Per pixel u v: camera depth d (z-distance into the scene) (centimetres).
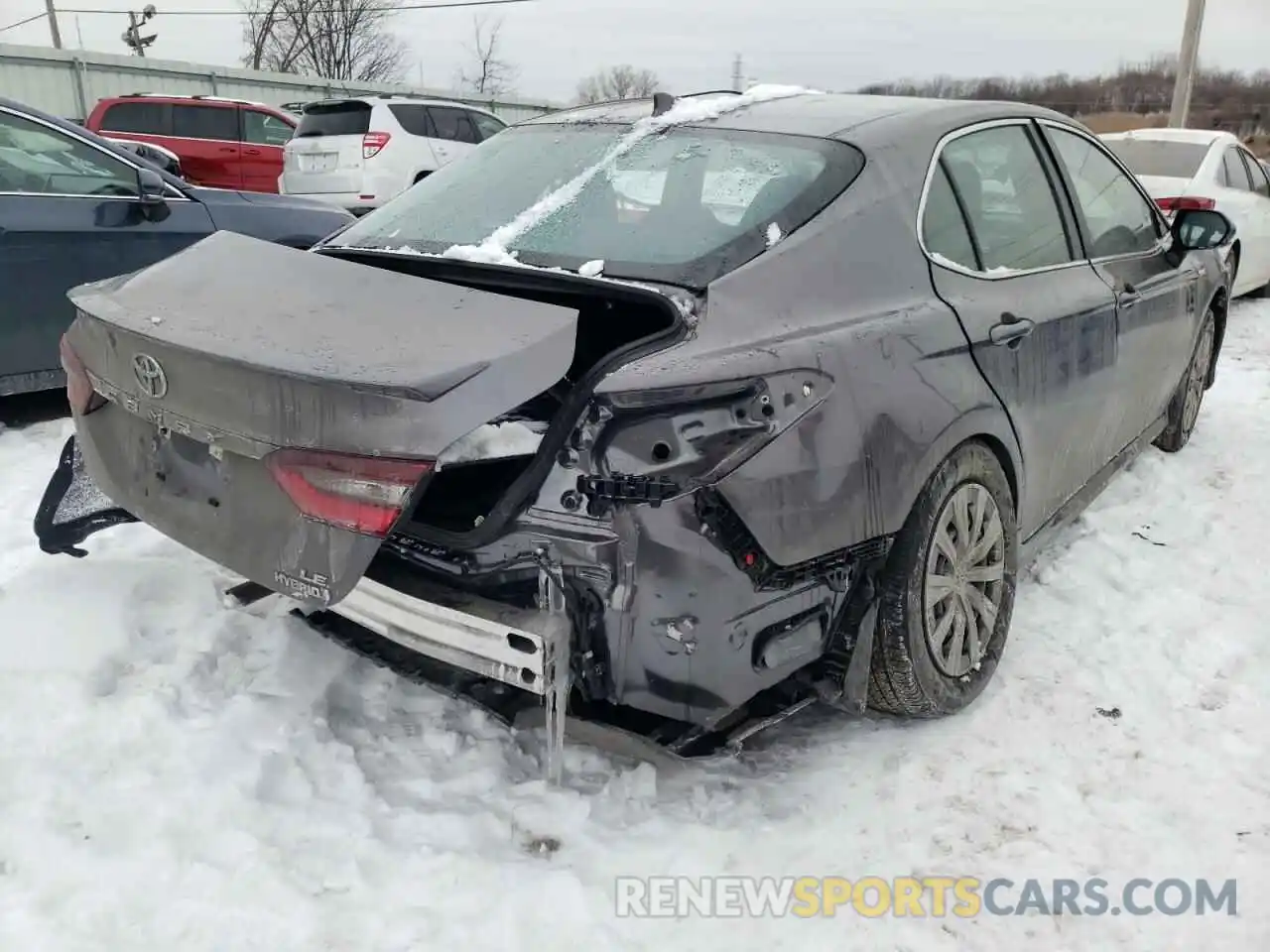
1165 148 861
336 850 219
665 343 208
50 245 472
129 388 229
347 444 191
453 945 197
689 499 197
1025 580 357
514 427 221
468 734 262
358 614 228
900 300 253
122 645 276
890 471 230
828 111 291
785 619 219
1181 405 473
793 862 224
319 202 612
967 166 296
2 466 435
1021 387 286
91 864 209
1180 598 343
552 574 205
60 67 1764
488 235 259
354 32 3731
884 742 267
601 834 228
